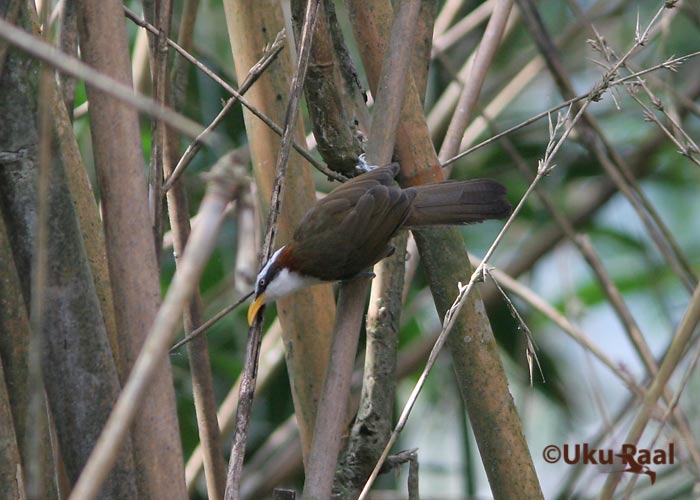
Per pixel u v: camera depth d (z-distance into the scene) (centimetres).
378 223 610
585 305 1327
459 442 1130
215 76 590
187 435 1084
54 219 489
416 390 550
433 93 1307
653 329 1391
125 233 496
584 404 1224
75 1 500
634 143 1372
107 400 499
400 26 604
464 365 621
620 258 1408
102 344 501
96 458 281
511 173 1300
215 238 287
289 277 614
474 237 1362
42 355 493
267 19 670
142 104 296
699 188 1462
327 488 500
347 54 698
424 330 1262
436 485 1262
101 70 497
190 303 689
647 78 934
